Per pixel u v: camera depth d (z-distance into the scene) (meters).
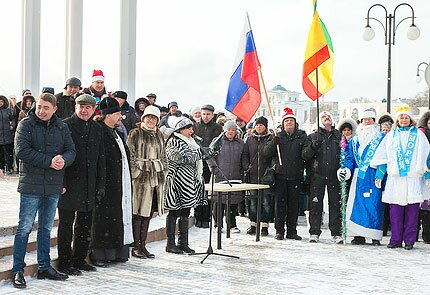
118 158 8.36
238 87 10.46
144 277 7.77
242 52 10.41
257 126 11.24
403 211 10.50
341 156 10.82
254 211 11.31
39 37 15.48
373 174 10.76
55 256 8.09
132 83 16.27
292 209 11.00
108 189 8.30
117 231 8.37
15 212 9.72
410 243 10.41
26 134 7.00
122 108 10.73
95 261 8.32
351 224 10.77
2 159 15.75
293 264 8.83
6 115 15.35
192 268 8.37
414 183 10.43
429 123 11.42
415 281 7.98
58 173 7.22
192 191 9.33
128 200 8.57
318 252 9.84
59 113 9.62
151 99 13.71
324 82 11.29
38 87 15.56
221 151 11.36
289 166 10.85
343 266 8.79
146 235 9.05
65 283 7.33
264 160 11.07
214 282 7.58
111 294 6.91
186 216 9.52
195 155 9.20
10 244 7.97
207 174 11.62
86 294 6.87
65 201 7.62
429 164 10.51
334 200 10.86
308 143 10.73
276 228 10.99
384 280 7.98
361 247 10.48
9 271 7.26
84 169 7.68
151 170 8.89
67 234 7.75
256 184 10.79
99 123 8.31
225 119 14.27
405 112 10.71
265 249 9.97
